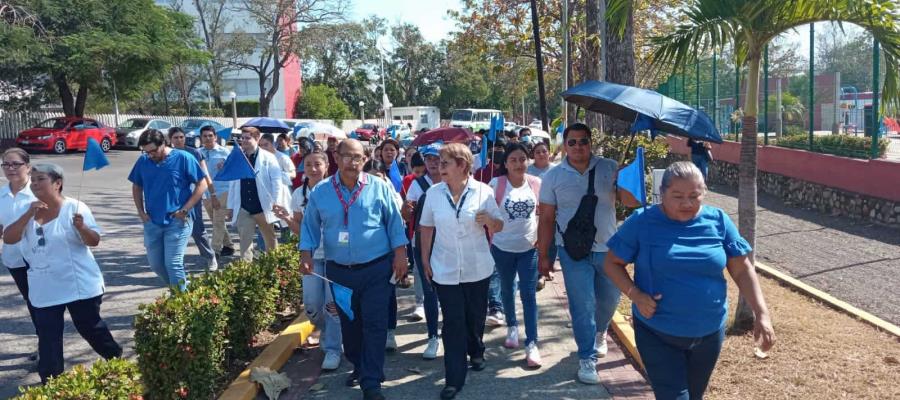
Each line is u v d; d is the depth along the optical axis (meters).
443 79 77.12
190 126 36.38
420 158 6.76
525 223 5.70
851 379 4.89
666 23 20.94
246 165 8.00
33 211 4.98
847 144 12.77
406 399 5.16
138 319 4.78
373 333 5.06
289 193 8.55
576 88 5.30
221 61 48.81
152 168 6.84
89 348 6.47
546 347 6.22
